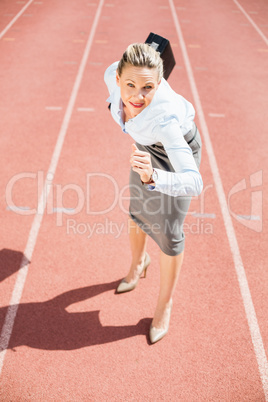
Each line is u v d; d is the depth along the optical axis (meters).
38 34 9.49
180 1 12.69
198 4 12.51
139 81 1.80
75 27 10.03
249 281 3.54
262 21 11.25
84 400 2.65
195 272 3.61
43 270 3.59
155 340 3.02
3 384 2.73
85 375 2.80
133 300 3.37
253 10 12.23
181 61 8.20
